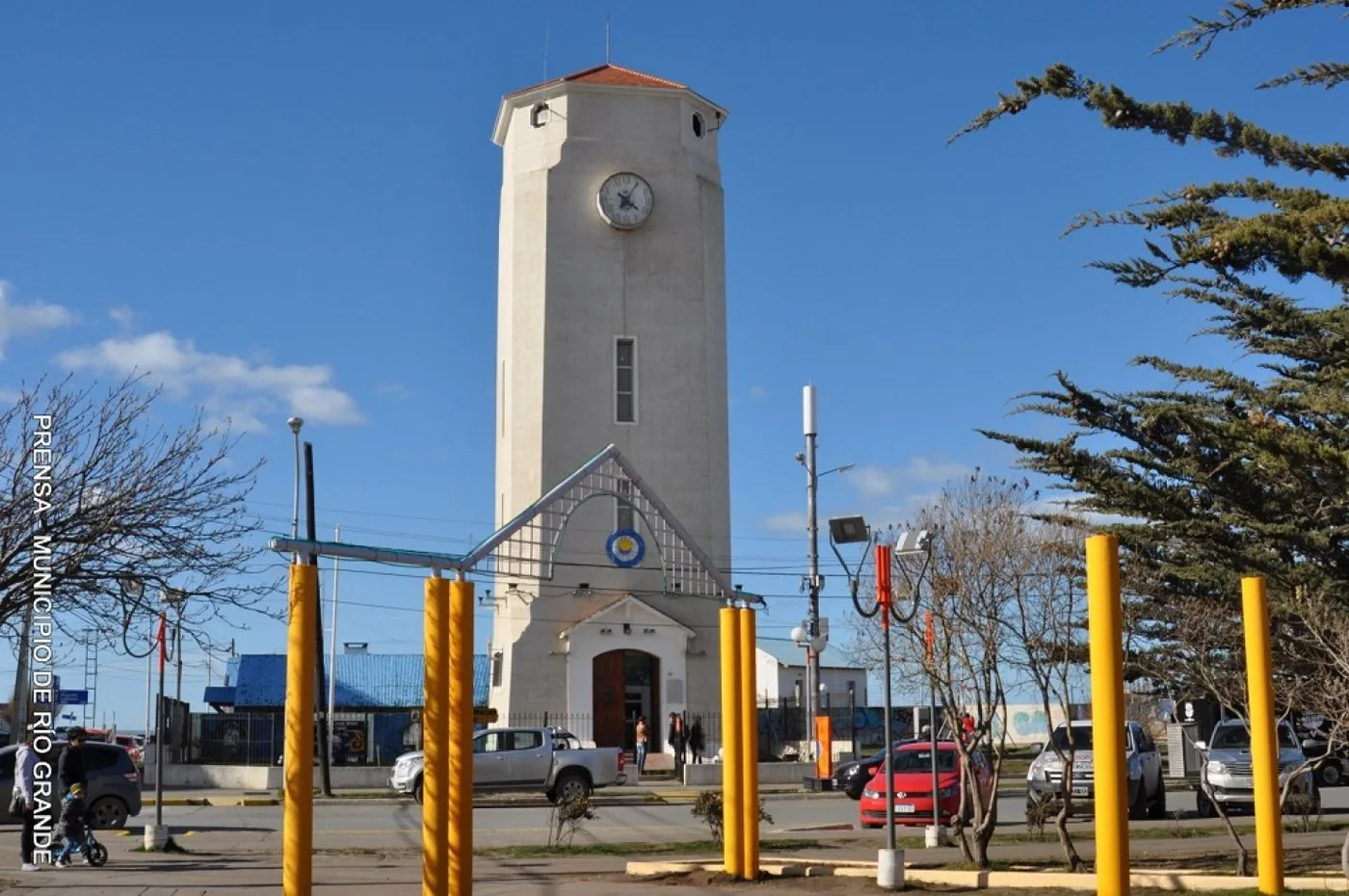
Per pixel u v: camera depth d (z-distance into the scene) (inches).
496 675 1846.7
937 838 911.0
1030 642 740.0
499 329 2004.2
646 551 1806.1
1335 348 604.1
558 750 1339.8
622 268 1887.3
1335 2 419.2
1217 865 729.6
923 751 1131.9
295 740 489.4
